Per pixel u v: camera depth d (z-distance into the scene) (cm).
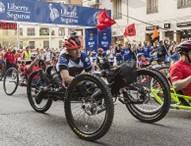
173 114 636
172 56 1198
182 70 580
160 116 547
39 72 637
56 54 1716
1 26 1964
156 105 578
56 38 4519
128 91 549
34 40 4747
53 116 616
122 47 1706
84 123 495
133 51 1548
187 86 584
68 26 2033
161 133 495
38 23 1875
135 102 546
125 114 631
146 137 474
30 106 720
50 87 605
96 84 454
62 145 439
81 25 2091
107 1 3097
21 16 1791
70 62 555
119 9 2914
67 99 485
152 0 2573
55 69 603
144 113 569
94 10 2155
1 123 559
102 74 508
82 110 524
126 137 475
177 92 599
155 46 1545
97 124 492
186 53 582
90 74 460
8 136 482
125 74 492
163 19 2469
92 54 1605
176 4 2359
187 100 590
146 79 560
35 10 1852
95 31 2186
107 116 440
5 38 4462
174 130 512
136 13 2720
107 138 470
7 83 930
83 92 483
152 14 2562
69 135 487
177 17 2358
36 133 497
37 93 639
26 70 898
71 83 480
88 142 453
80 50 561
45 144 444
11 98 848
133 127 532
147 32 2611
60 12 1975
